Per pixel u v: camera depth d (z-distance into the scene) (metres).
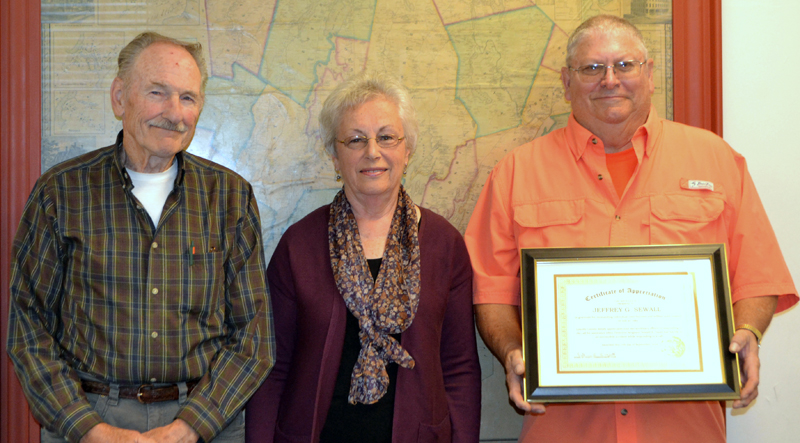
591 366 1.39
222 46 1.96
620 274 1.43
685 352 1.38
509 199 1.73
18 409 1.83
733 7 2.05
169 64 1.43
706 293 1.40
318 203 2.00
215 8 1.96
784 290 1.55
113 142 1.95
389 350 1.49
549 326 1.42
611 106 1.56
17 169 1.88
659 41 2.02
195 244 1.49
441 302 1.59
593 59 1.56
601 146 1.63
